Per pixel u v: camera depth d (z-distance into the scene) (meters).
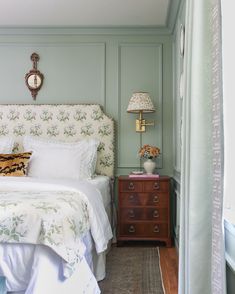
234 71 1.33
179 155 3.42
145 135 4.11
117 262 3.12
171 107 4.11
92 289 2.07
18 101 4.16
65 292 1.71
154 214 3.66
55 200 1.90
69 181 2.81
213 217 1.42
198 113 1.48
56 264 1.65
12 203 1.71
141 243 3.83
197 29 1.50
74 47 4.16
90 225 2.35
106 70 4.16
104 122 4.00
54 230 1.64
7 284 1.60
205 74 1.49
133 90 4.14
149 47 4.15
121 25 4.05
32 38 4.17
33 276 1.56
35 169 3.44
